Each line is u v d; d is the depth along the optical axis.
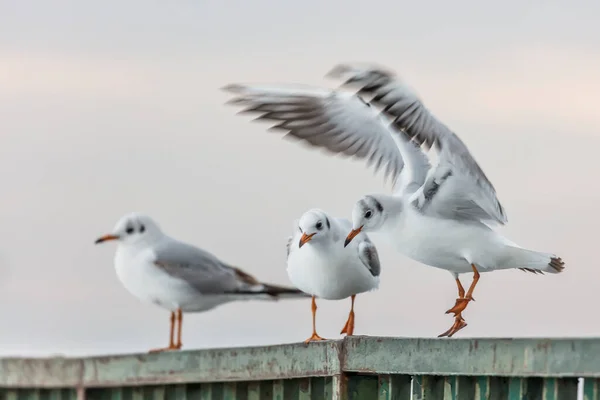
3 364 12.99
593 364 10.83
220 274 14.20
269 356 12.76
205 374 12.48
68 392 12.91
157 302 14.28
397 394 12.55
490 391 11.76
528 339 11.28
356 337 12.62
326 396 13.13
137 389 12.78
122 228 14.06
